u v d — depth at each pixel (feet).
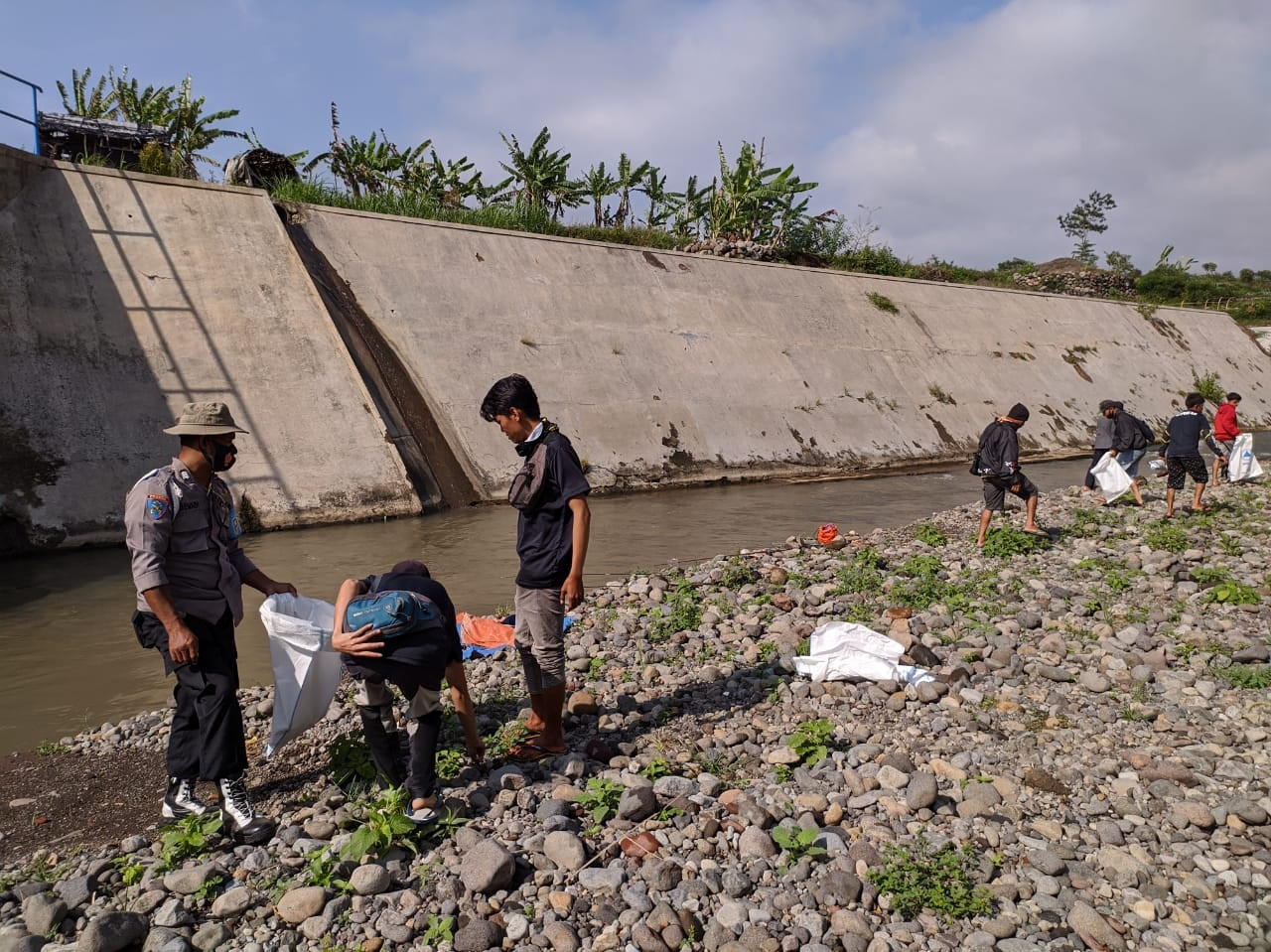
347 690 21.16
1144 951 11.51
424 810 14.32
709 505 53.78
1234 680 20.33
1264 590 27.78
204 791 16.24
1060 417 93.04
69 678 24.07
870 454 73.92
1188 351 120.06
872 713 19.29
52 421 42.57
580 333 66.64
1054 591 28.02
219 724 14.12
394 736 16.01
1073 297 116.37
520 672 22.33
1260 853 13.53
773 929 11.80
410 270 62.44
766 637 25.02
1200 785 15.70
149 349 46.96
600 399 63.16
